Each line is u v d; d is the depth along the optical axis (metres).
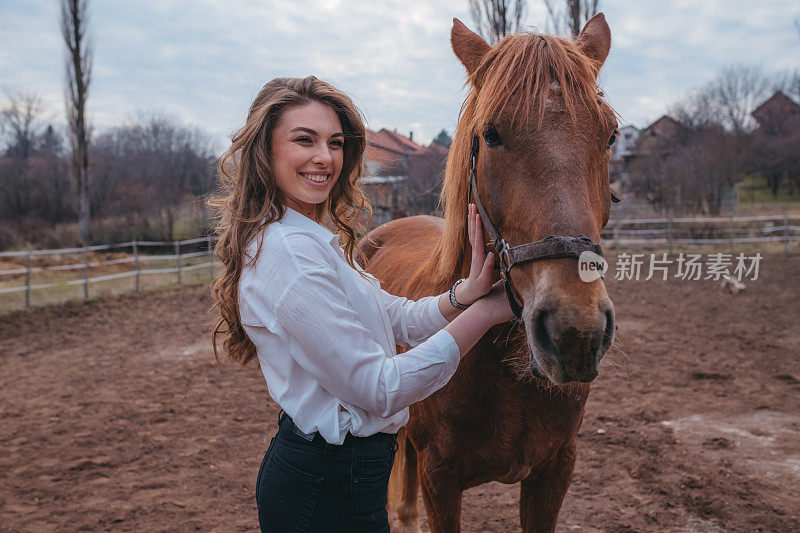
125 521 3.01
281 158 1.22
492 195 1.33
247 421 4.54
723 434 3.83
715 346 6.12
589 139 1.23
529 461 1.68
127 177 26.39
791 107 34.00
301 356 1.11
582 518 2.90
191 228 21.66
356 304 1.22
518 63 1.30
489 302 1.23
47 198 24.86
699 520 2.81
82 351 6.93
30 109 30.30
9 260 15.66
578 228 1.13
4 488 3.40
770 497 2.97
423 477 1.83
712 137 21.50
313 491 1.16
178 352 6.79
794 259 12.77
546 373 1.08
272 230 1.18
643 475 3.29
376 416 1.18
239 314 1.25
